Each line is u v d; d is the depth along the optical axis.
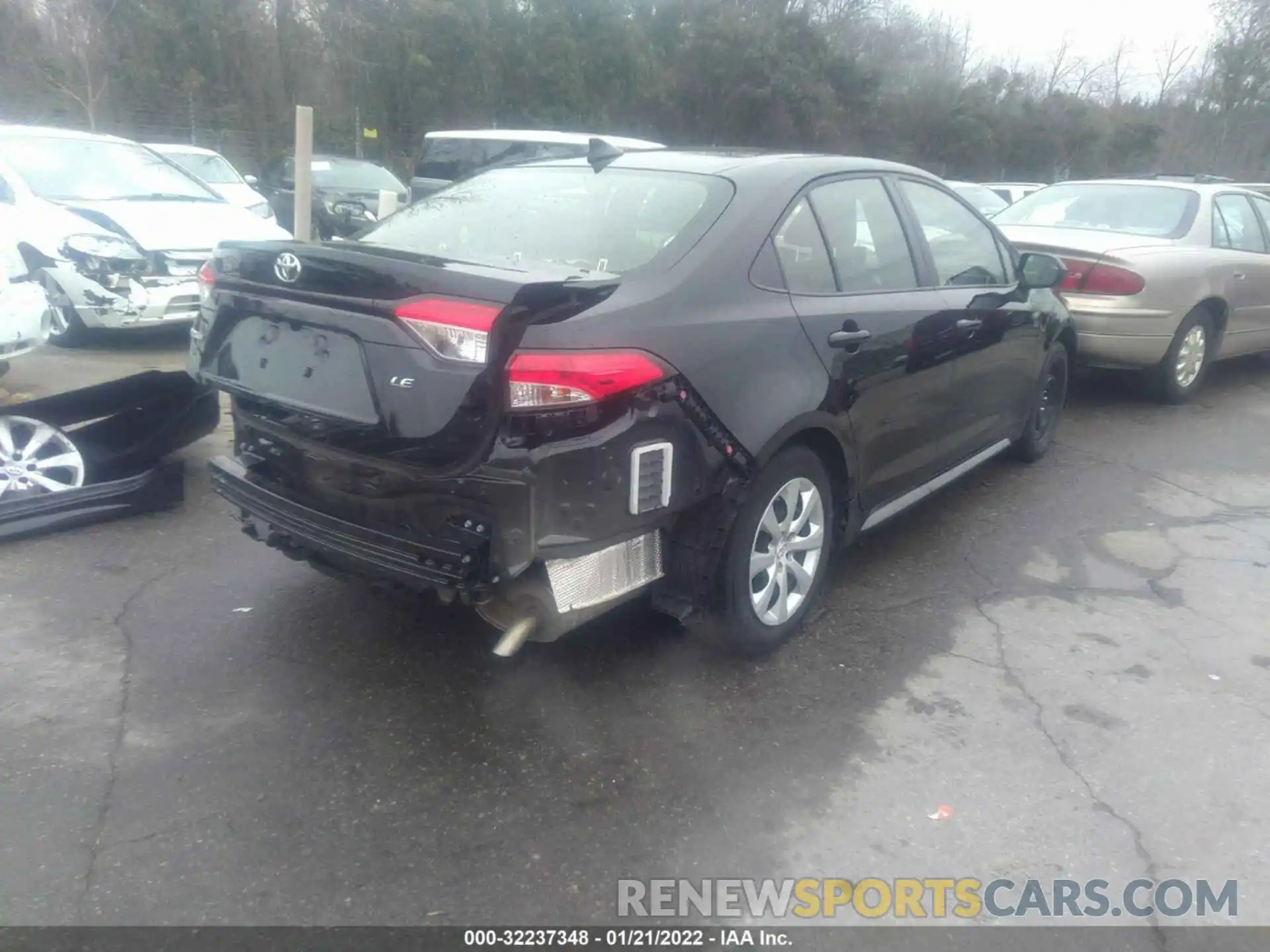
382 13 25.84
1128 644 4.05
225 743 3.19
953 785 3.13
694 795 3.04
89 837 2.76
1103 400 7.88
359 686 3.53
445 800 2.97
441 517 3.05
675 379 3.08
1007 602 4.38
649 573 3.34
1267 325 8.27
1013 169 39.09
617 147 4.34
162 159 9.22
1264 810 3.06
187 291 7.99
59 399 4.91
